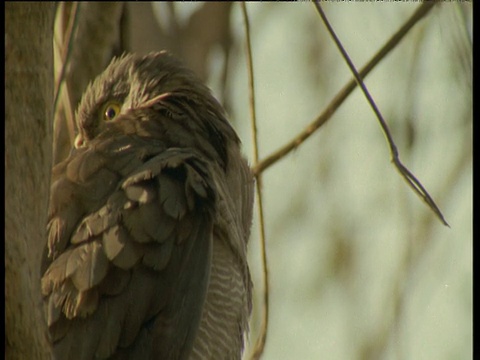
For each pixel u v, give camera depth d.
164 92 8.97
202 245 7.51
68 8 9.70
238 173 8.67
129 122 8.41
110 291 7.12
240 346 8.12
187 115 8.64
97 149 7.96
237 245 7.89
